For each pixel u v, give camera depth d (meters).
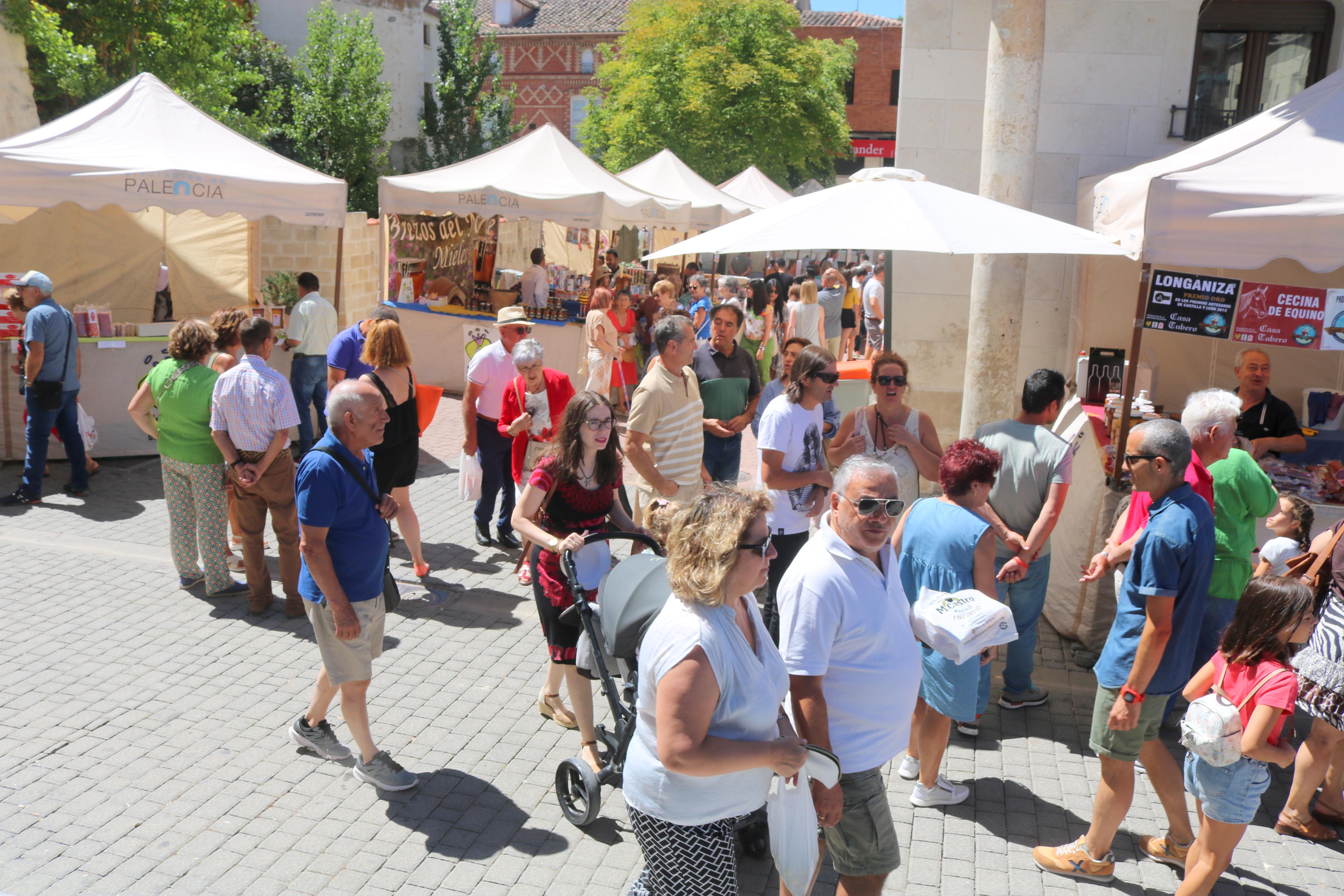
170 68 19.69
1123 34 8.69
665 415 5.95
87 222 11.59
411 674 5.75
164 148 9.16
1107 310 8.52
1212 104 9.14
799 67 31.80
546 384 7.07
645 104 31.86
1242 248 5.14
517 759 4.88
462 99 41.66
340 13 38.62
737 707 2.74
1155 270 5.52
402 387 6.52
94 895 3.78
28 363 8.21
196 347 6.42
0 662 5.65
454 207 11.91
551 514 4.70
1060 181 9.00
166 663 5.75
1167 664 3.80
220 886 3.87
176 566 6.83
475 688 5.60
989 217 5.34
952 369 9.37
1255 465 4.91
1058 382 5.15
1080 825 4.47
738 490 2.80
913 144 9.07
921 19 8.87
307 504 4.14
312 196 9.48
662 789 2.83
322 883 3.92
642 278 20.33
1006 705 5.55
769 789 2.96
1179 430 3.75
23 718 5.06
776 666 2.91
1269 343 5.35
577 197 11.62
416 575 7.23
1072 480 6.42
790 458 5.49
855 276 21.89
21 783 4.50
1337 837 4.45
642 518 7.43
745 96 31.27
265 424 6.16
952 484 4.18
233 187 9.01
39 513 8.30
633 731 4.13
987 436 5.28
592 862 4.11
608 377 11.77
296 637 6.18
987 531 4.09
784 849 2.96
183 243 12.22
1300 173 5.20
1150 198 5.25
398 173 41.72
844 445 5.58
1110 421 6.34
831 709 3.21
